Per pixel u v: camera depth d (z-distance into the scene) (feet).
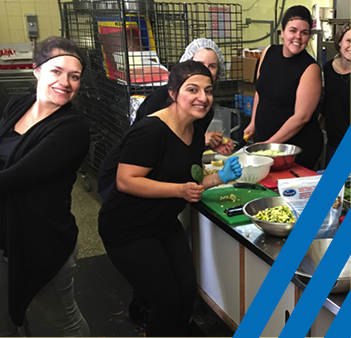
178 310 6.29
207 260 7.63
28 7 17.10
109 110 12.46
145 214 6.11
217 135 7.77
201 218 7.56
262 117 9.25
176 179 6.01
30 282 5.48
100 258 10.53
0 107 16.52
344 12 14.64
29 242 5.33
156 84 10.62
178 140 5.94
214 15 16.79
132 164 5.79
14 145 5.39
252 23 17.99
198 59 7.11
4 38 17.12
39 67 5.26
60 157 5.17
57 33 17.67
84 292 9.25
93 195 14.28
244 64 14.85
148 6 11.15
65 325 5.98
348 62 8.67
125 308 8.68
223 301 7.33
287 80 8.71
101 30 11.69
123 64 10.56
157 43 11.49
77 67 5.28
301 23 8.21
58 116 5.32
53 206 5.36
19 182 5.04
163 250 6.28
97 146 13.85
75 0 14.39
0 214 5.37
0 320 5.73
